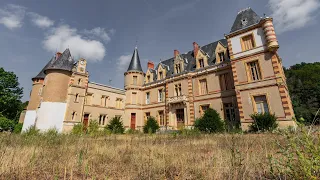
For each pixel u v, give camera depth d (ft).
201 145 28.71
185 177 13.38
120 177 13.98
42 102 83.97
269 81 60.64
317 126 9.66
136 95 109.91
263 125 52.54
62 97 85.92
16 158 17.17
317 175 8.87
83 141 32.42
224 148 22.25
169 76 97.35
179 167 15.85
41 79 114.62
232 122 65.31
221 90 77.30
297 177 8.96
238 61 69.10
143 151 23.21
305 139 8.87
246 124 62.13
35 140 31.60
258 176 12.24
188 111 84.23
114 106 105.29
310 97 134.00
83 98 91.40
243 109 64.23
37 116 84.02
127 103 108.17
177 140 38.52
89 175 14.49
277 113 57.11
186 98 86.17
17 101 131.75
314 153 8.32
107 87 104.83
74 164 17.20
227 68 77.00
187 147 27.07
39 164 17.15
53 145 28.50
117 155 21.40
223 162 14.65
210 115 60.18
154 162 16.60
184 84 89.25
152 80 112.06
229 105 74.18
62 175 14.30
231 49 71.92
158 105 99.96
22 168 15.01
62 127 81.61
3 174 13.48
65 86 88.22
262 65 63.16
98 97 99.09
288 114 55.06
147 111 105.09
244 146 20.98
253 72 65.72
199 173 13.52
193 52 102.89
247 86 65.05
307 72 158.61
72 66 93.81
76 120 86.43
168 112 92.43
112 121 82.07
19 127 97.45
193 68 91.91
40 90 111.86
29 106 109.19
